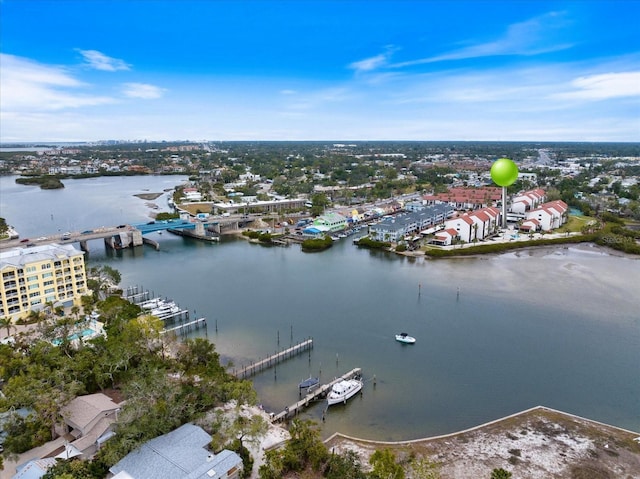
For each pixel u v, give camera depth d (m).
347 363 111.00
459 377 104.12
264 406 93.31
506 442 80.62
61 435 79.94
